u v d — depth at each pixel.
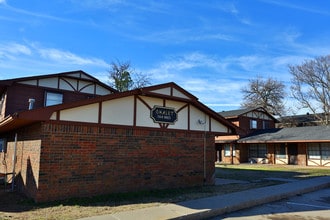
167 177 11.27
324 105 41.38
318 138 24.86
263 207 8.90
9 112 16.41
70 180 8.83
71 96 18.70
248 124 35.03
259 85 53.34
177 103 12.01
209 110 12.90
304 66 43.50
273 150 30.08
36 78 17.42
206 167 12.73
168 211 7.53
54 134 8.66
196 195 9.95
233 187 11.99
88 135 9.35
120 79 40.41
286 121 45.69
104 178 9.55
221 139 33.75
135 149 10.45
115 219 6.71
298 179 15.22
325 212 8.20
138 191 10.27
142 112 10.82
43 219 6.64
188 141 12.20
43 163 8.40
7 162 13.23
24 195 9.48
